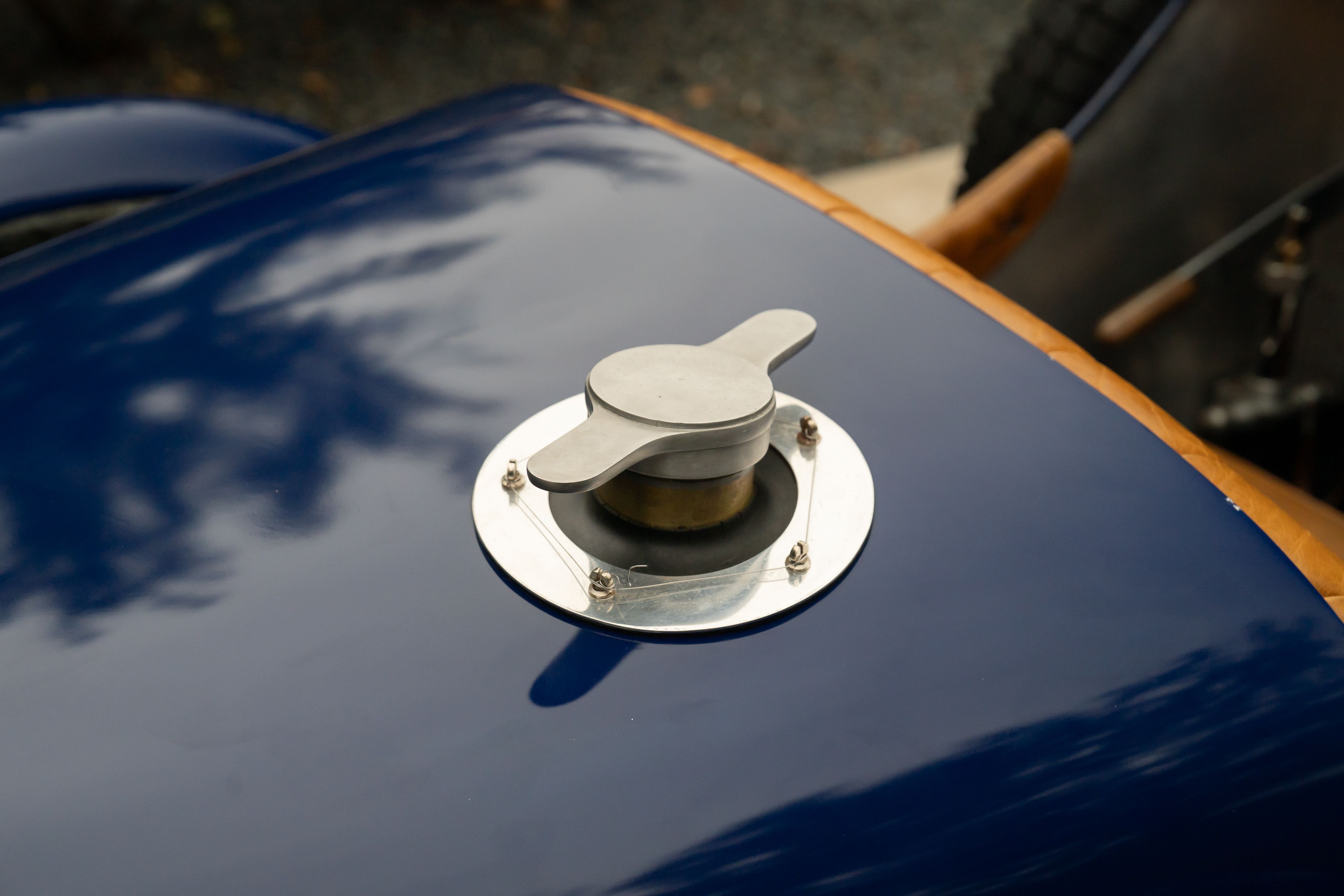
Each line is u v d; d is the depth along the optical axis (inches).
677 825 30.6
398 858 30.2
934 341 38.3
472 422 36.0
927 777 31.3
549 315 38.6
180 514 34.4
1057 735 31.8
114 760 31.1
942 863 30.7
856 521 34.2
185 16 245.0
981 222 62.6
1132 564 34.0
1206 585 33.9
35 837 30.4
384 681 31.9
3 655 32.4
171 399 36.7
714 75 228.8
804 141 201.5
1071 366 38.0
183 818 30.5
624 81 225.9
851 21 257.0
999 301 39.7
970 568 33.7
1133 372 78.6
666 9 259.4
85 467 35.4
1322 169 66.1
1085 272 76.3
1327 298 69.5
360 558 33.6
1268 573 34.2
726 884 30.2
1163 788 31.6
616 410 32.2
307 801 30.6
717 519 33.8
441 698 31.7
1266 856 31.5
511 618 32.6
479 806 30.6
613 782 30.9
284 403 36.5
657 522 33.6
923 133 205.8
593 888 30.1
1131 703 32.2
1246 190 69.2
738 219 41.7
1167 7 68.2
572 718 31.5
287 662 32.2
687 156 44.3
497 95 48.9
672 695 31.8
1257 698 32.5
